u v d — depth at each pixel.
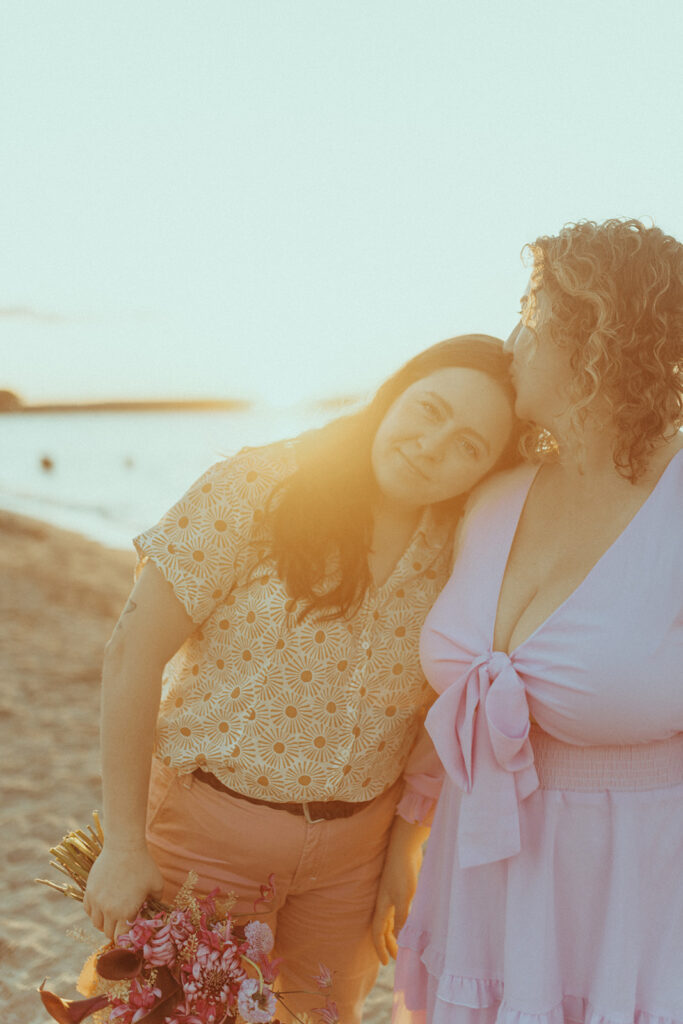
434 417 1.79
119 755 1.84
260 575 1.86
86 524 23.03
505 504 1.87
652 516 1.68
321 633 1.85
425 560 1.94
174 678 1.99
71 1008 1.73
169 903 1.96
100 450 60.09
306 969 2.15
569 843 1.73
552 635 1.69
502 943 1.80
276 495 1.84
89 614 9.71
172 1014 1.75
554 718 1.69
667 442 1.69
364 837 2.04
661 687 1.64
